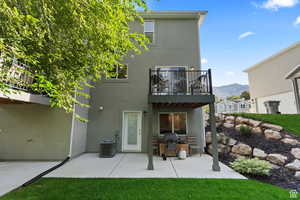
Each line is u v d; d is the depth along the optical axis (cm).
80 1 255
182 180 371
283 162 458
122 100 743
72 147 592
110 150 623
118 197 287
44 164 516
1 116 596
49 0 247
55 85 314
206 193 301
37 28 245
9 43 235
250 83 1548
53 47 283
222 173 426
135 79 755
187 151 641
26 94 470
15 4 236
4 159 568
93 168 475
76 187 333
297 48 1060
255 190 312
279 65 1200
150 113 484
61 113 598
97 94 746
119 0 305
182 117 727
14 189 327
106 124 728
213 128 469
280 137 573
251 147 575
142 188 325
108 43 316
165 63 759
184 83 651
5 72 259
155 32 782
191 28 785
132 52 770
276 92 1220
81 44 306
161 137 705
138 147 716
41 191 316
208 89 501
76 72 350
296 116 727
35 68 322
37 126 591
